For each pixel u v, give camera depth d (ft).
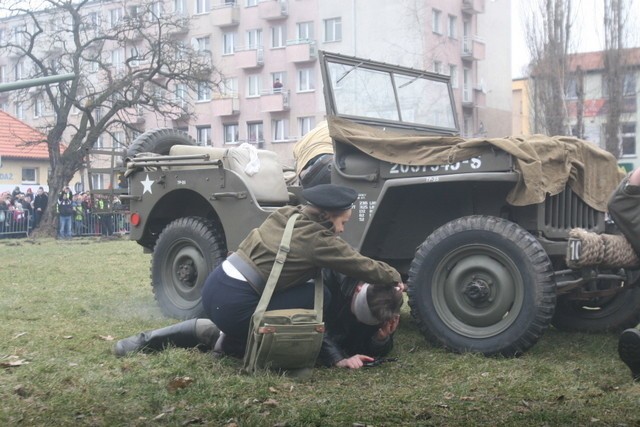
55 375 15.44
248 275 15.70
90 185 35.09
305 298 15.67
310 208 15.97
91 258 47.73
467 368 16.33
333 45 139.85
